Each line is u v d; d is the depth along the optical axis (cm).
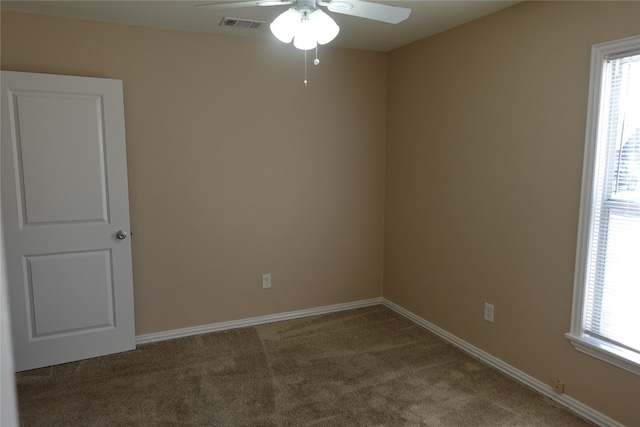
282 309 384
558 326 255
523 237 273
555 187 252
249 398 262
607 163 228
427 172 354
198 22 305
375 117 399
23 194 284
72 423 238
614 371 227
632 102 215
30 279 291
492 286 298
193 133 336
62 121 289
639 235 217
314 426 236
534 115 261
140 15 289
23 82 276
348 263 407
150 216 330
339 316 394
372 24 310
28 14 284
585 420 240
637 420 219
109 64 307
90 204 302
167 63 322
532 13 258
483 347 309
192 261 347
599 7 223
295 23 194
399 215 392
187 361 309
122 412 248
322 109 377
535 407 252
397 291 402
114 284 314
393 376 288
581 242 239
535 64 258
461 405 255
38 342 296
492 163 292
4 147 276
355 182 399
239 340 343
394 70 386
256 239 367
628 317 224
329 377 287
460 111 316
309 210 384
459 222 324
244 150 353
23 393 266
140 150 322
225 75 340
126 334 322
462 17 294
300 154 374
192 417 244
